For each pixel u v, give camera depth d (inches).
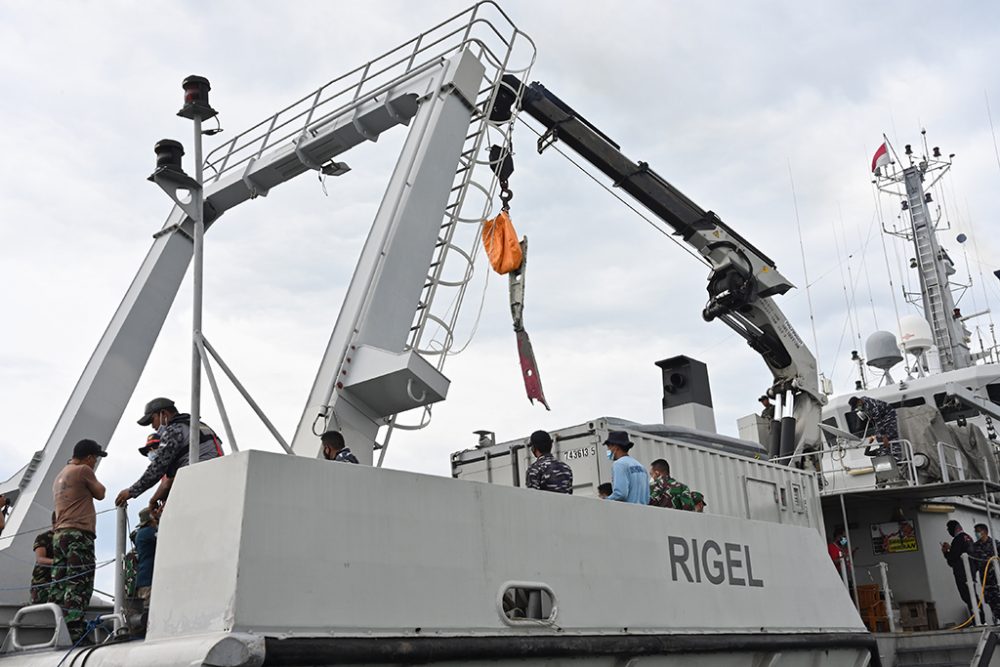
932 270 816.9
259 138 397.1
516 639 224.2
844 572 496.4
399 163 321.7
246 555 181.6
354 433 282.4
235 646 169.5
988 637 438.9
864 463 585.3
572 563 250.1
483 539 229.1
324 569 193.6
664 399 537.6
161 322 365.4
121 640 213.9
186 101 253.6
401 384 276.5
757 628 306.0
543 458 293.4
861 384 752.3
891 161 858.8
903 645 457.4
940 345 800.3
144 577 255.0
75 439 327.9
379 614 200.7
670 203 559.5
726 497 469.4
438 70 343.0
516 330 362.6
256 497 186.5
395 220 304.0
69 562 258.8
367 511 205.6
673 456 447.2
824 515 580.1
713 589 294.5
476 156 336.2
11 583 297.6
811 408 600.1
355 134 362.3
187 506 196.2
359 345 284.5
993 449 591.2
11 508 324.2
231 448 233.0
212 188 392.2
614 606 257.1
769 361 607.5
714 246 572.4
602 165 536.1
